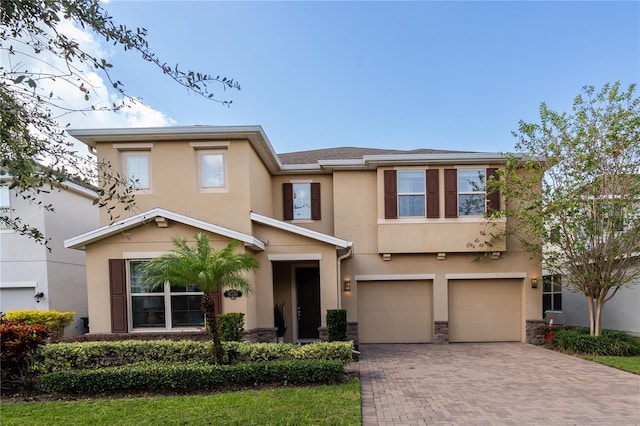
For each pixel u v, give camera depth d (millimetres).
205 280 6758
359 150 15742
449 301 12141
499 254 11734
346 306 12039
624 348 9336
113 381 6043
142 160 10750
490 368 8188
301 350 7242
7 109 2791
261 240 10555
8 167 2705
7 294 12297
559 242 10367
